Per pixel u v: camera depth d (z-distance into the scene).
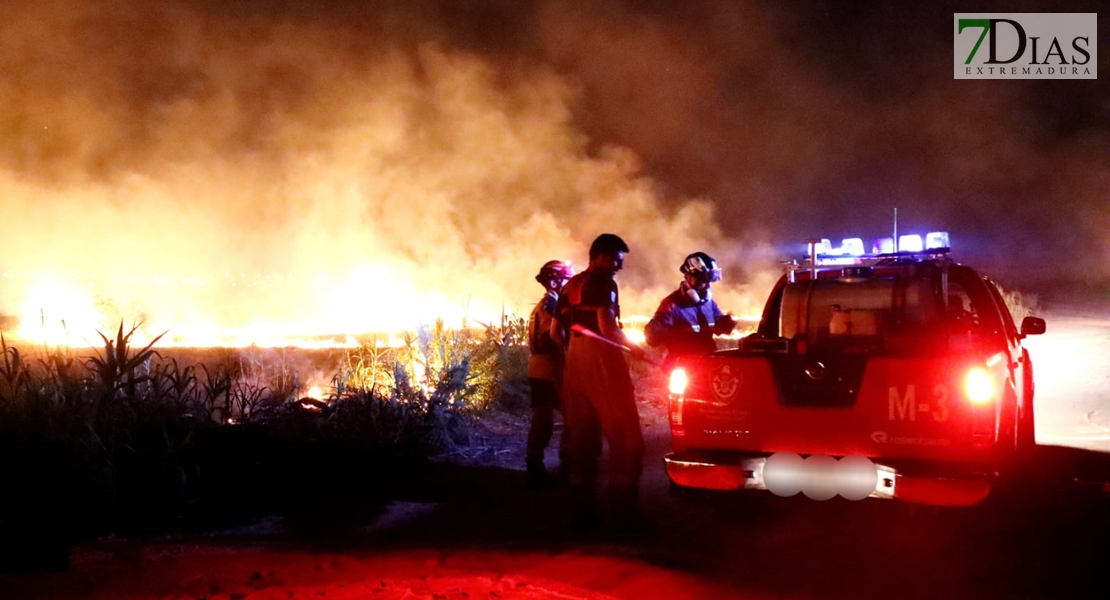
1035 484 6.70
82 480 6.11
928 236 6.36
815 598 4.61
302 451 7.55
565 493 6.90
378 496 6.82
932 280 5.91
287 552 5.47
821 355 5.38
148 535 5.82
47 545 5.38
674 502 6.55
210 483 6.72
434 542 5.71
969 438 4.88
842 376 5.27
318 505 6.56
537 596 4.68
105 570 5.07
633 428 5.86
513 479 7.38
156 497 6.31
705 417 5.50
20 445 6.27
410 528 6.03
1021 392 6.34
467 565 5.21
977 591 4.69
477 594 4.70
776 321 6.36
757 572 5.01
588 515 5.88
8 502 5.78
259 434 7.70
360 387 8.98
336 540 5.76
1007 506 5.79
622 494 5.86
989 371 4.96
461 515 6.33
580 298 5.97
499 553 5.45
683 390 5.57
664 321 7.02
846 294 6.02
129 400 7.18
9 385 6.98
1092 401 10.08
